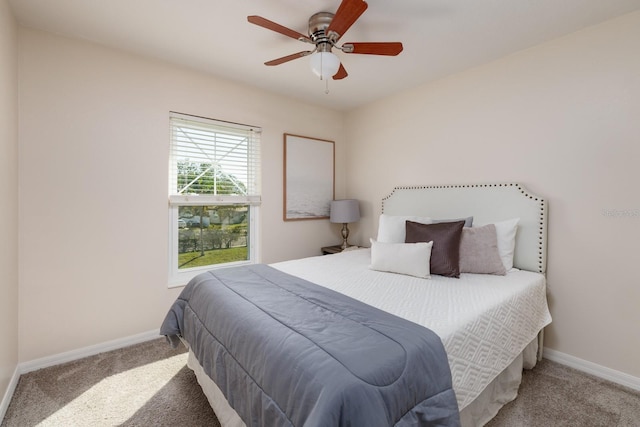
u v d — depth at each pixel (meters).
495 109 2.46
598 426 1.54
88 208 2.21
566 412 1.63
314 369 0.97
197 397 1.77
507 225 2.25
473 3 1.75
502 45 2.22
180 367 2.09
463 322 1.32
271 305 1.46
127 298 2.39
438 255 2.10
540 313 1.97
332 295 1.61
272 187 3.23
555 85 2.14
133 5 1.79
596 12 1.84
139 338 2.44
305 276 2.09
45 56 2.04
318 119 3.62
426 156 2.97
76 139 2.15
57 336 2.11
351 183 3.80
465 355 1.27
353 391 0.87
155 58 2.47
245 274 2.02
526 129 2.29
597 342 2.01
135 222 2.41
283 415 0.99
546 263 2.21
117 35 2.12
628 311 1.89
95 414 1.63
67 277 2.14
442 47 2.25
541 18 1.90
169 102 2.55
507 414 1.61
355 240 3.79
